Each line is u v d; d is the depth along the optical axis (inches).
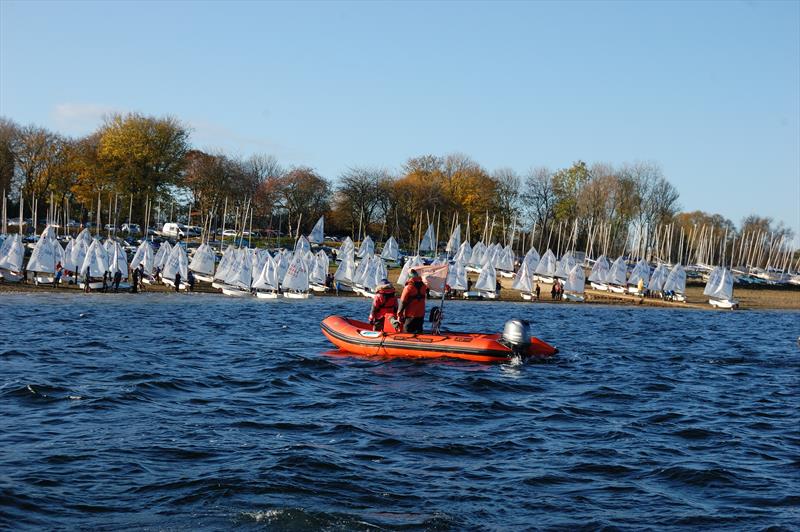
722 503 431.2
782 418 690.8
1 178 4055.1
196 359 943.7
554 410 680.4
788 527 393.4
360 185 4808.1
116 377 767.7
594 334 1611.7
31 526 366.0
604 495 438.9
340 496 419.2
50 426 552.1
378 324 1006.4
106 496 409.7
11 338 1093.8
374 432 567.8
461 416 637.9
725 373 997.8
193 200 4623.5
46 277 2436.0
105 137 4082.2
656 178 5068.9
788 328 2167.8
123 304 1993.1
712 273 3309.5
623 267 3570.4
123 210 4082.2
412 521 386.0
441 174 5083.7
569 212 5123.0
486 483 452.8
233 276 2576.3
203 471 455.5
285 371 848.9
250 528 372.5
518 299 3159.5
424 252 4466.0
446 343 940.0
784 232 6058.1
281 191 4985.2
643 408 712.4
